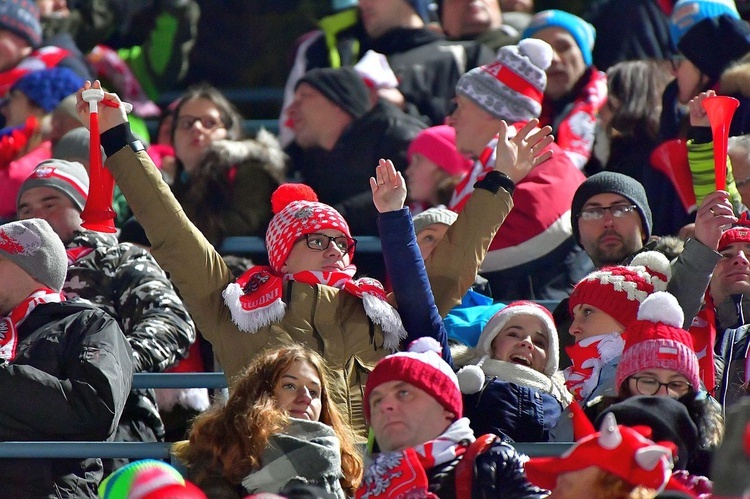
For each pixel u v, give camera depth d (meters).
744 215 20.53
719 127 19.17
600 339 18.27
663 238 20.31
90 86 18.88
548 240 22.52
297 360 16.61
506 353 18.52
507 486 14.61
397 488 14.75
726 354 18.52
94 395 17.31
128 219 25.55
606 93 25.50
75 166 22.20
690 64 24.56
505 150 19.33
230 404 16.42
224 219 24.55
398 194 18.02
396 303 18.53
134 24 32.22
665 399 15.61
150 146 28.00
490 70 23.83
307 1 35.12
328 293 18.33
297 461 15.87
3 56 29.45
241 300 18.34
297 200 19.41
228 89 33.88
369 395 15.53
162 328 20.11
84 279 20.78
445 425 15.34
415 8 28.31
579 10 32.22
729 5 24.97
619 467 13.12
